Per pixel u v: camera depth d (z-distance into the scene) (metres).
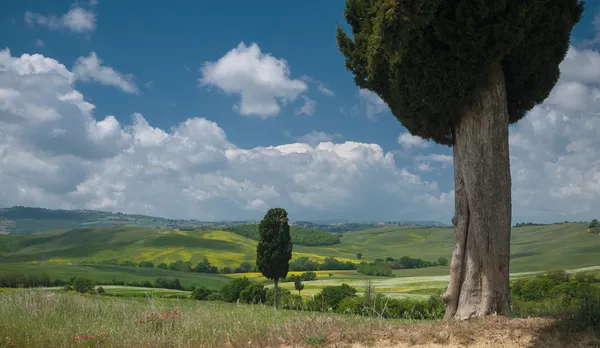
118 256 140.12
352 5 10.66
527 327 7.26
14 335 8.19
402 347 7.15
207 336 8.59
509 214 8.84
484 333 7.28
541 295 23.36
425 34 8.73
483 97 8.88
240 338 8.30
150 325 9.61
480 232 8.78
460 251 9.16
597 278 38.62
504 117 8.99
